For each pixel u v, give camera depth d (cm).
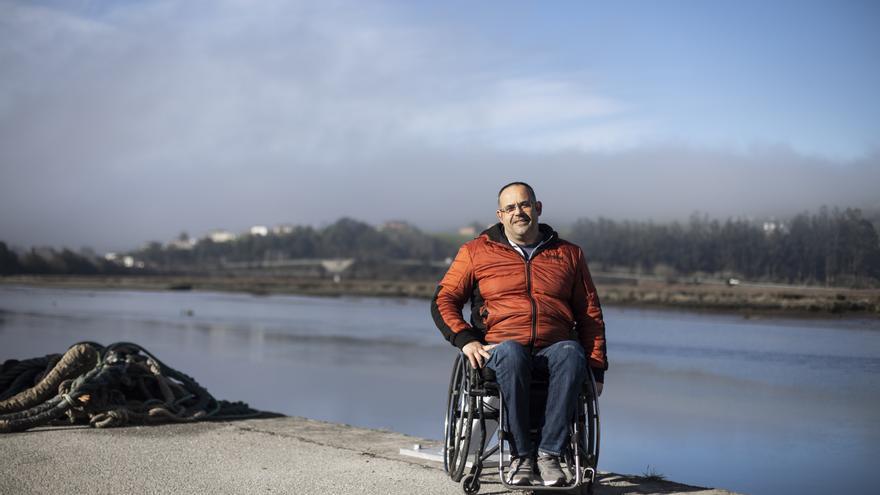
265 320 3888
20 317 3838
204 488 430
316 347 2402
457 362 442
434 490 429
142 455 510
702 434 1014
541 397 416
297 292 9731
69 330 2973
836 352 1622
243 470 473
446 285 447
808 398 1245
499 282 429
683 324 3027
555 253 436
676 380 1558
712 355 1944
